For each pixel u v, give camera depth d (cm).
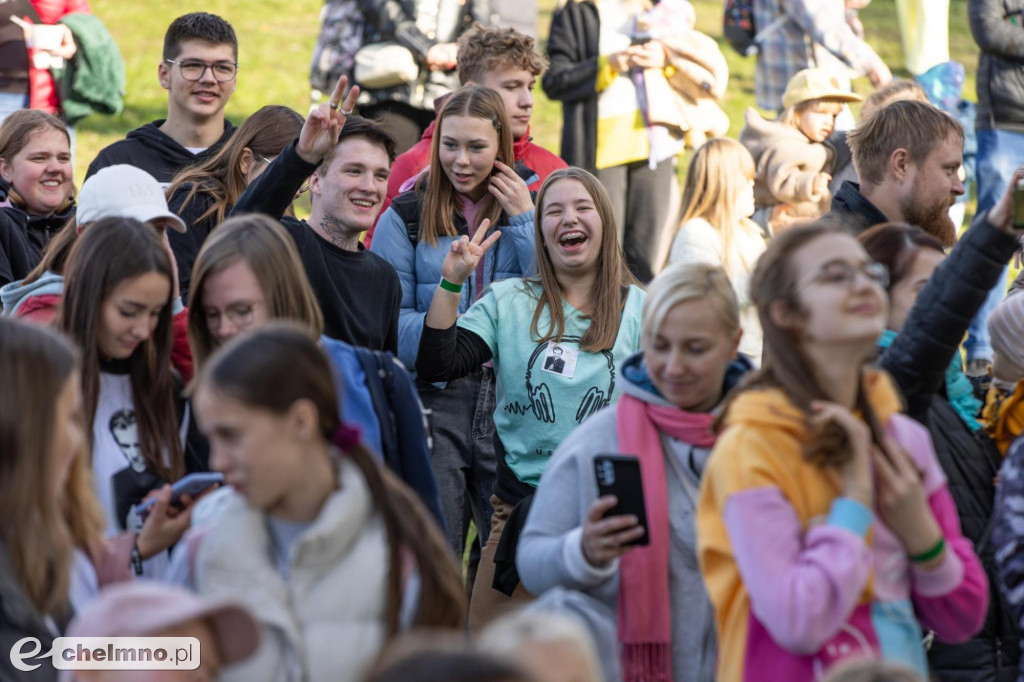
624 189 2431
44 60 2483
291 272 1057
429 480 1048
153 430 1041
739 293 1828
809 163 2166
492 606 1332
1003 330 1153
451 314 1345
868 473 800
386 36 2367
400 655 529
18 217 1708
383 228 1608
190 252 1541
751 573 792
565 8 2444
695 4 4331
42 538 786
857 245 840
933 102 2616
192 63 1825
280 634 779
